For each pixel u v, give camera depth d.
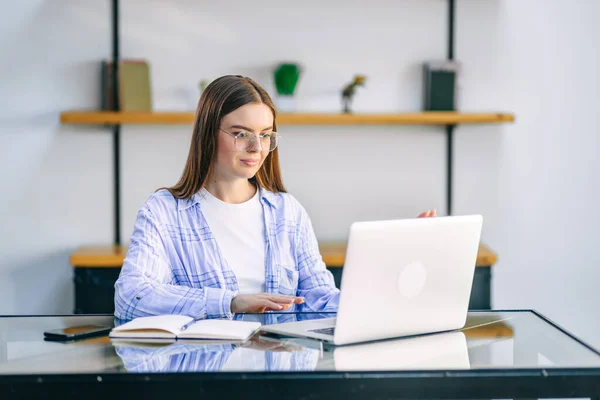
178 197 2.12
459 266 1.68
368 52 3.71
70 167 3.66
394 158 3.75
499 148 3.77
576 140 3.78
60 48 3.61
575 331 3.85
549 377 1.38
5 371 1.35
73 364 1.39
